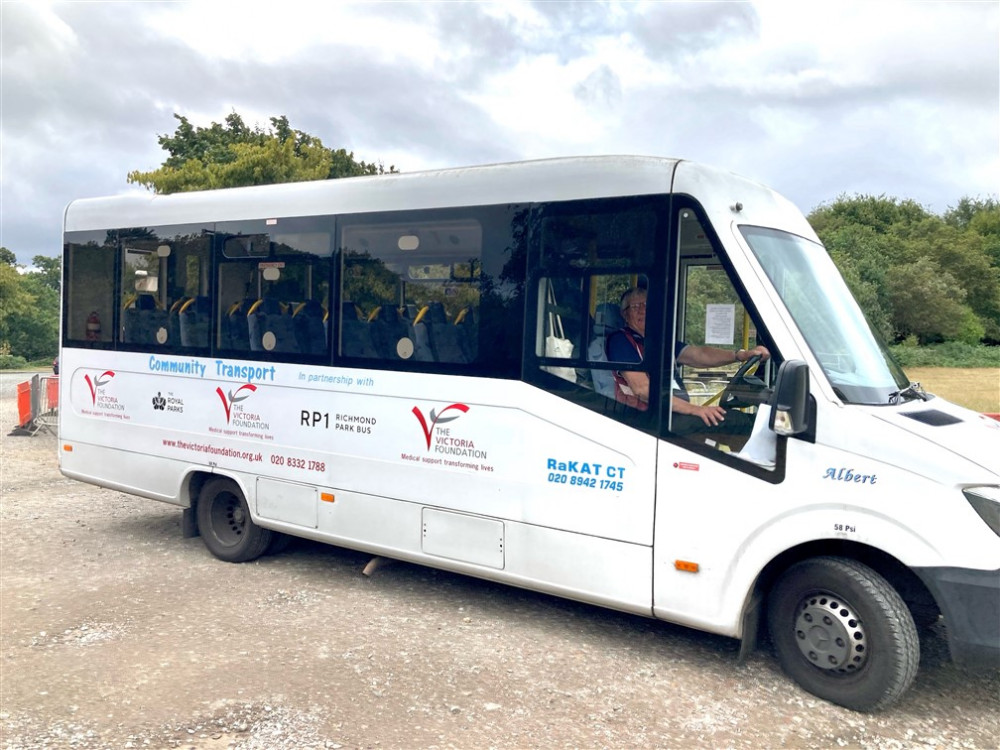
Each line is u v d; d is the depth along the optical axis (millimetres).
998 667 3725
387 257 5578
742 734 3928
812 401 4074
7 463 11320
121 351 7176
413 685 4430
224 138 25922
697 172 4453
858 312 4855
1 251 74062
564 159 4891
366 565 6352
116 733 3891
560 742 3846
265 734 3895
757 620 4441
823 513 4031
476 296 5152
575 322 4762
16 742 3801
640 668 4660
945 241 44469
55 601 5734
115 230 7215
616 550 4621
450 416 5238
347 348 5758
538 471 4883
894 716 4105
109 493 9422
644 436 4508
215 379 6523
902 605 3984
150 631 5172
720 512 4297
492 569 5098
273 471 6191
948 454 3836
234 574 6367
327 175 23672
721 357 4406
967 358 33375
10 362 53469
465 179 5238
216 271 6547
